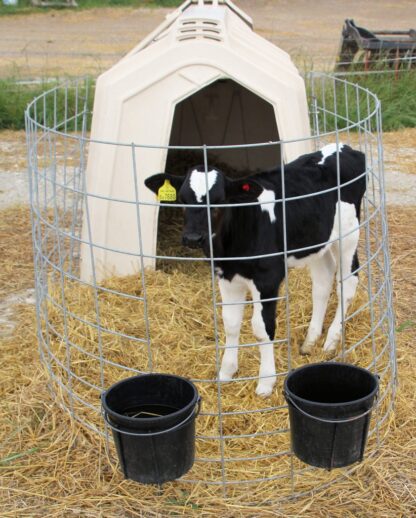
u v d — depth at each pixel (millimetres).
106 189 4148
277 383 3375
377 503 2736
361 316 3822
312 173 3338
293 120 4184
